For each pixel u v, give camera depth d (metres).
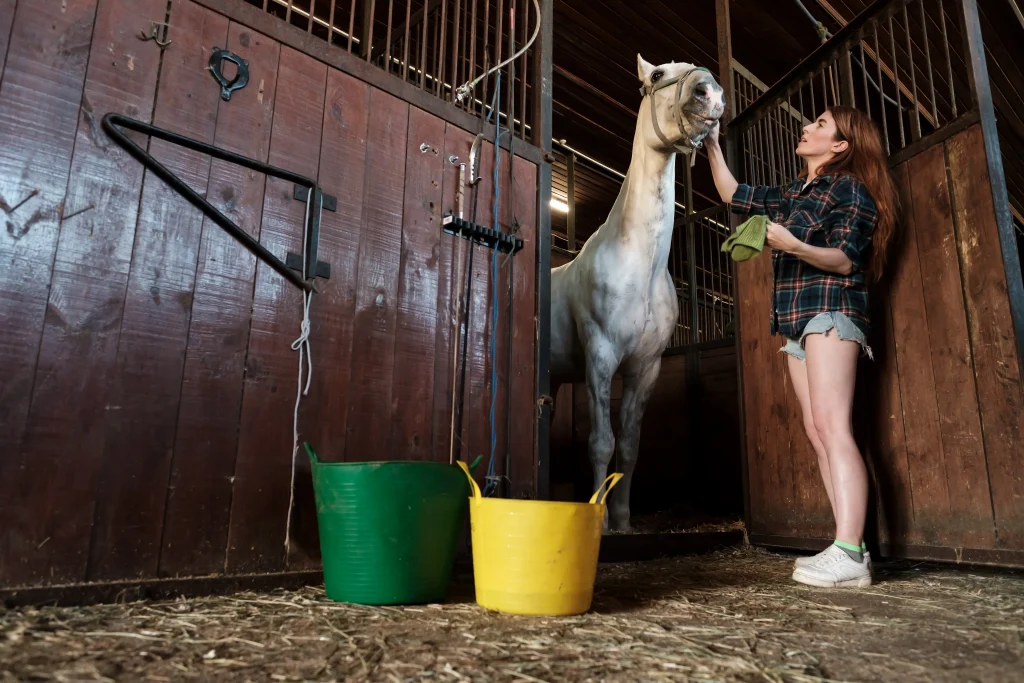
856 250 1.92
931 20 4.58
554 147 6.77
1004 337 1.97
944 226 2.18
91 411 1.37
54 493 1.30
